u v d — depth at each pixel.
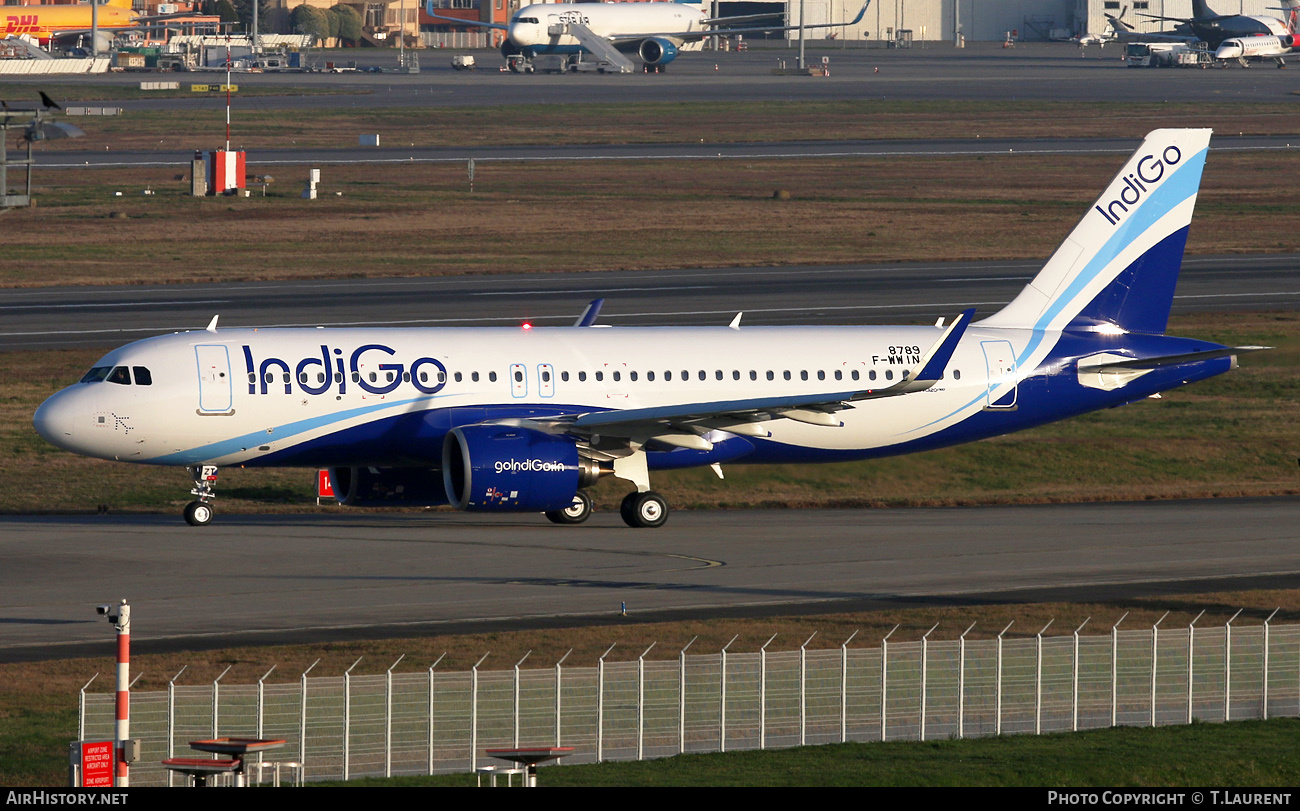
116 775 91.50
